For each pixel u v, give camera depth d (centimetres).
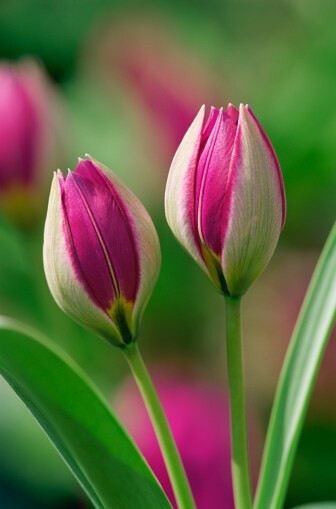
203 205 42
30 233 69
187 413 61
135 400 63
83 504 71
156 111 82
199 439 60
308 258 82
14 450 74
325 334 44
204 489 59
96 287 42
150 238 42
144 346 79
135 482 43
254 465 63
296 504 70
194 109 81
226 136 41
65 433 43
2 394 75
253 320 78
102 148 88
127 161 85
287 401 44
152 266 42
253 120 41
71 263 42
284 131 88
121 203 42
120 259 42
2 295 79
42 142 66
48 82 70
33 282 78
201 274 81
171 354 79
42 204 68
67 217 42
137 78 84
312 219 84
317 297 44
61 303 42
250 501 43
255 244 42
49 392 43
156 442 59
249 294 80
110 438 43
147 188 83
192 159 42
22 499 73
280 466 44
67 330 76
